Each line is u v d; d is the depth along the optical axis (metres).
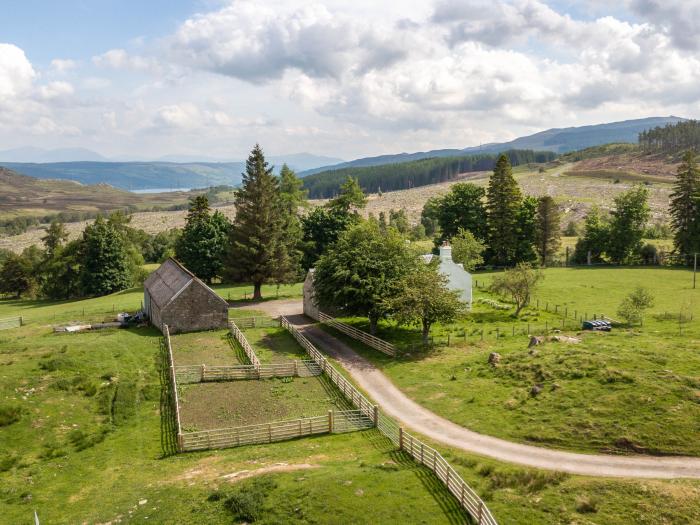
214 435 32.88
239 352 50.78
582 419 31.52
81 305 83.19
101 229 94.56
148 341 52.94
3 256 165.12
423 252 66.44
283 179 116.69
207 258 94.38
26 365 41.56
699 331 48.91
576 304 69.00
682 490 23.53
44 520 24.28
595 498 23.59
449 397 38.47
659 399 31.77
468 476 26.61
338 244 61.50
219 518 23.08
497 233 107.19
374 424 34.66
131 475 28.55
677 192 102.69
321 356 47.03
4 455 30.56
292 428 33.69
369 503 23.56
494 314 64.81
